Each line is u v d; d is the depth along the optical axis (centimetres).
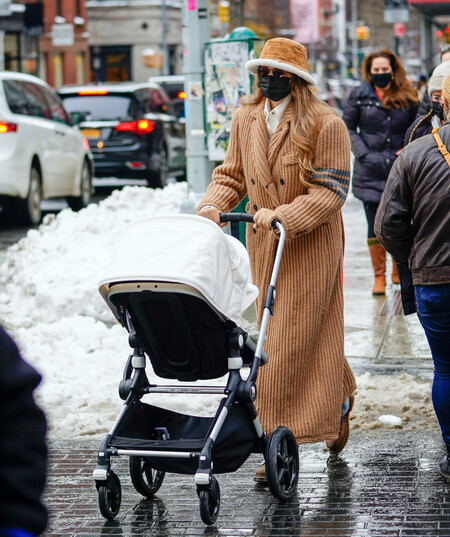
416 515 609
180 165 3073
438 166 629
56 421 821
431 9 5706
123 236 601
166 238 587
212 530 598
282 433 629
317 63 9494
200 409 841
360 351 1027
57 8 7244
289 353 655
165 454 591
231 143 696
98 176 2761
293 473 648
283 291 664
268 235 669
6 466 250
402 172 644
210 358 604
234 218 650
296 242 662
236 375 605
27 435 253
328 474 690
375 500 637
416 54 11444
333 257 670
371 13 11325
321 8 9894
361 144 1277
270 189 661
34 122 2183
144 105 2831
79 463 728
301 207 637
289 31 6056
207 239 583
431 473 684
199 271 569
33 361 986
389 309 1230
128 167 2731
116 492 618
